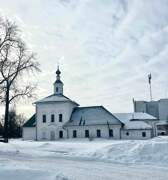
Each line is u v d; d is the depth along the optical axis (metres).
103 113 71.50
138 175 14.32
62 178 11.35
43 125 72.75
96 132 68.81
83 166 17.62
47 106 73.31
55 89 77.69
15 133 92.81
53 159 21.72
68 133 70.31
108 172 15.20
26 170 11.70
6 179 10.77
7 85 40.06
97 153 22.86
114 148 23.08
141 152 21.14
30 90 42.75
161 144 21.80
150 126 68.50
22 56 41.25
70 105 73.81
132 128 68.06
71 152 26.20
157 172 15.36
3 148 30.08
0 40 39.47
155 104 97.06
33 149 31.20
